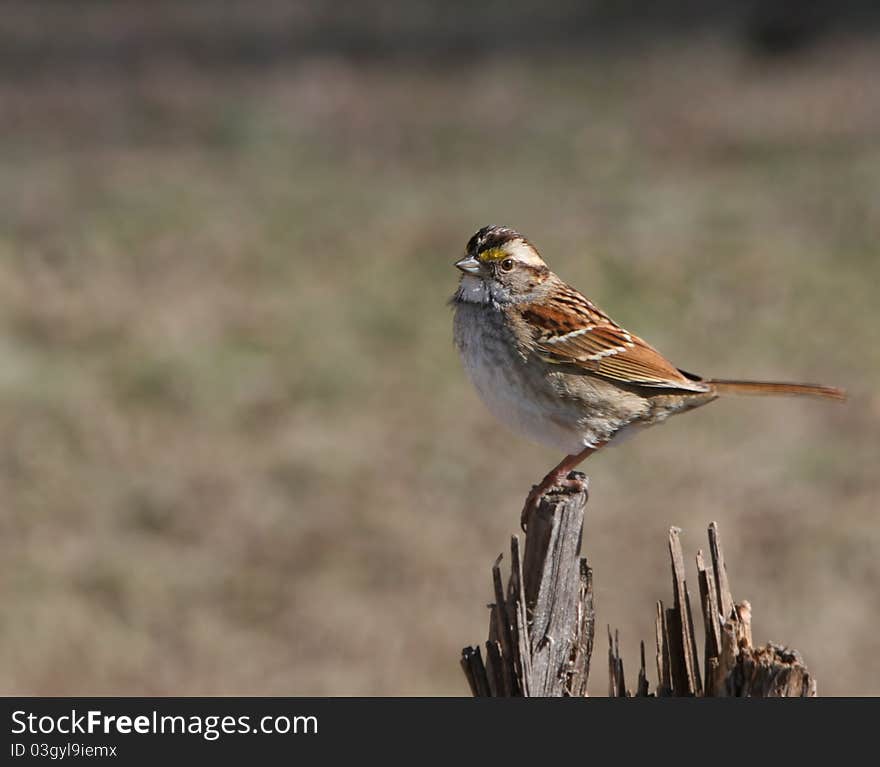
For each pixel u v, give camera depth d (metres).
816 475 19.12
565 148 36.88
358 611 16.33
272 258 28.02
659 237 28.58
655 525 17.92
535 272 10.21
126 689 14.97
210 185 34.00
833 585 16.69
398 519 18.23
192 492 18.78
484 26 54.94
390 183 34.19
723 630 7.88
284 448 20.03
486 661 8.36
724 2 52.34
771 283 25.62
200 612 16.31
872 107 37.38
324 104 42.84
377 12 58.81
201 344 23.28
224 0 62.44
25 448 19.66
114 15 59.44
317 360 22.83
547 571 8.03
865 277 25.78
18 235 29.38
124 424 20.59
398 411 21.28
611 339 10.15
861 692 14.80
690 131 37.28
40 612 16.08
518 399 10.19
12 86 46.59
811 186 31.48
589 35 51.47
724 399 21.64
